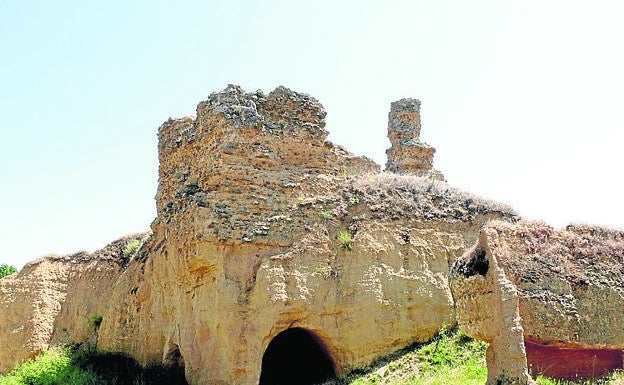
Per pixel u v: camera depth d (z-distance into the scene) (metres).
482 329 13.48
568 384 13.66
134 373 23.11
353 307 20.16
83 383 22.91
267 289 19.22
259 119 21.52
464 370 16.28
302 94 23.05
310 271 20.12
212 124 21.66
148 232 33.56
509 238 15.12
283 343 23.48
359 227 21.48
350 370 19.59
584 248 15.52
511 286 12.95
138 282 26.33
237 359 18.55
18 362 30.94
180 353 22.11
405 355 19.33
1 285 33.56
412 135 34.38
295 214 21.02
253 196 20.66
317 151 22.72
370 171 25.91
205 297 19.97
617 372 14.09
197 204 20.42
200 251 19.83
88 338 30.12
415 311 20.56
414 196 23.38
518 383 12.17
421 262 21.45
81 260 34.59
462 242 22.53
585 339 13.80
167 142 25.69
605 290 14.49
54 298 33.06
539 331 13.55
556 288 14.14
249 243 19.94
